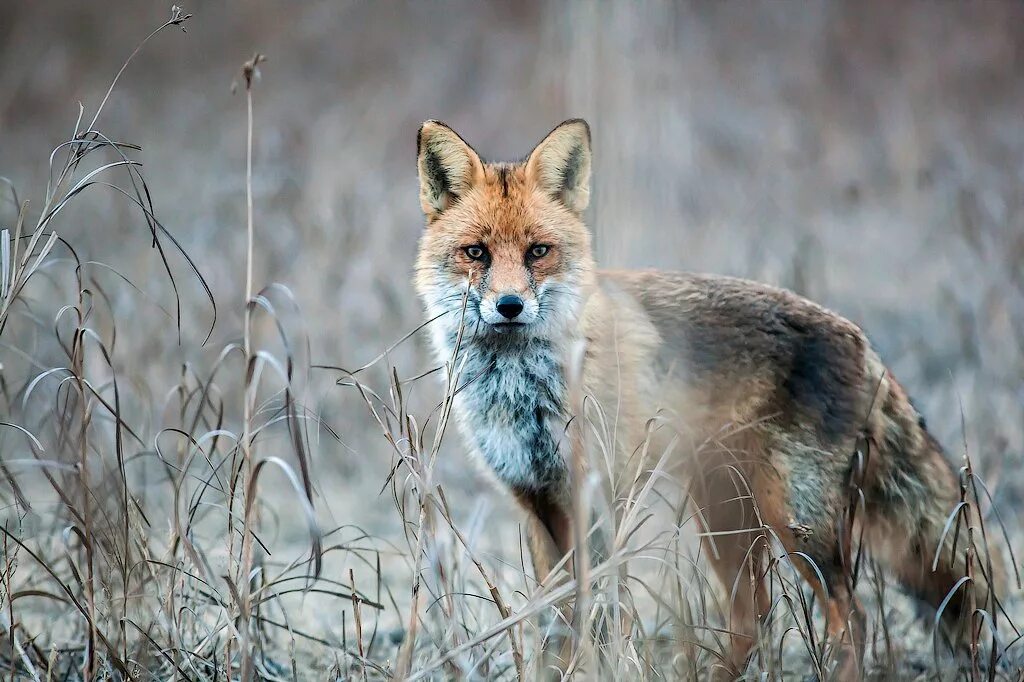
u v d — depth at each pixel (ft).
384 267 55.67
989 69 85.81
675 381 27.71
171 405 40.70
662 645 25.71
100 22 100.32
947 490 28.30
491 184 28.73
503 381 28.02
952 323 51.29
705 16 95.55
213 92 90.63
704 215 62.85
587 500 20.08
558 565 21.54
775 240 60.95
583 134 29.19
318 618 30.60
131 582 25.40
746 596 27.55
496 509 40.50
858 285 58.18
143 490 29.96
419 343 45.50
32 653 25.84
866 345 28.58
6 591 23.59
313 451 45.14
